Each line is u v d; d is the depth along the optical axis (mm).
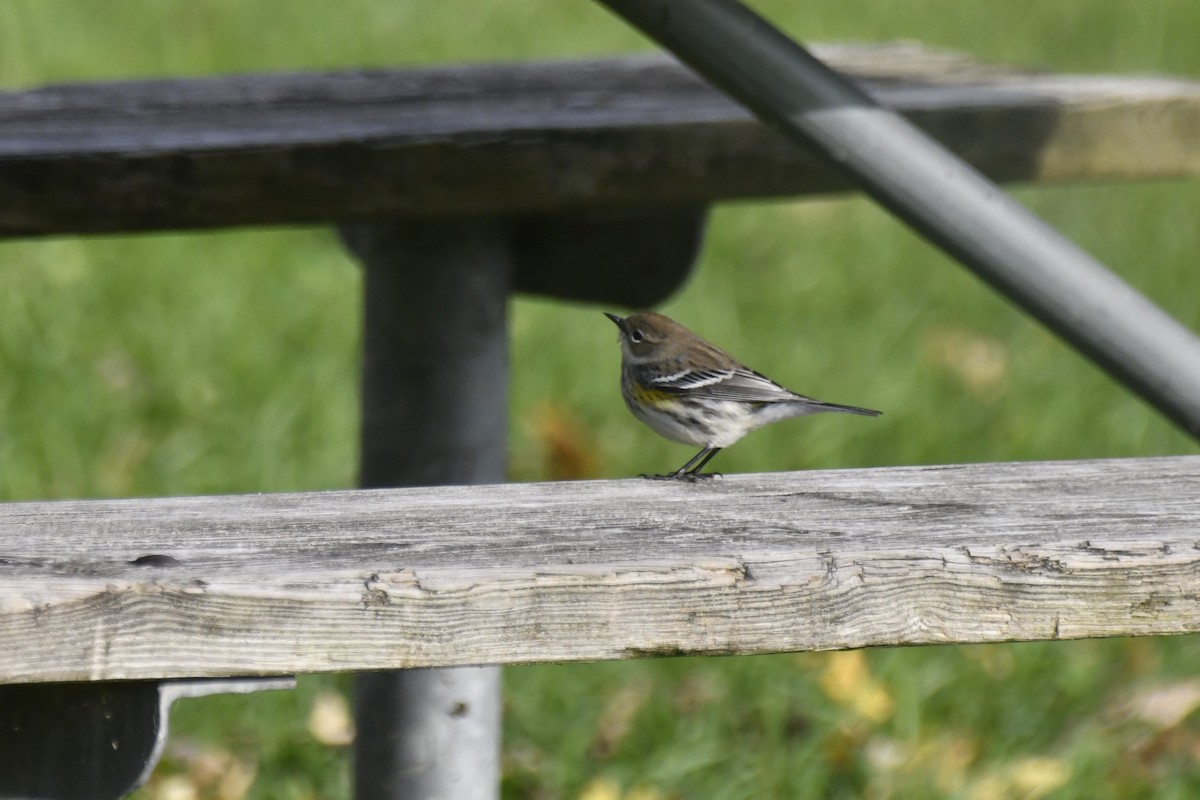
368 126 8352
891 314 17109
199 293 16641
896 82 10297
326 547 4961
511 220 9148
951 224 6594
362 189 8062
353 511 5492
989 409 15141
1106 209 20438
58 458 13242
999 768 10375
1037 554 4918
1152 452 14391
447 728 8164
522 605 4668
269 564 4719
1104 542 4980
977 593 4906
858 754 10453
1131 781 10219
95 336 15484
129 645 4441
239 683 4613
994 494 5734
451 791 8234
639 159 8359
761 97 6637
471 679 8172
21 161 7719
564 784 10133
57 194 7797
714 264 18219
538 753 10500
